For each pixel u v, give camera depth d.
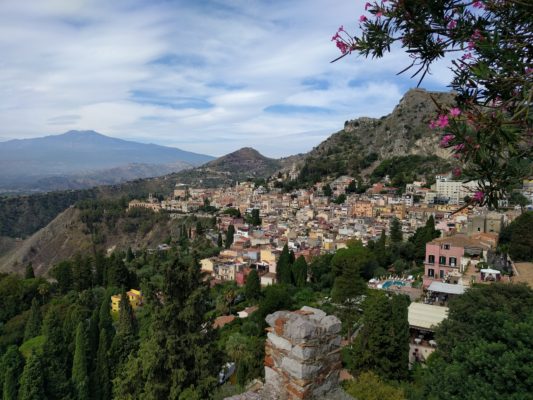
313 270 71.06
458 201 117.56
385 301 29.44
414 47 4.84
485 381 15.89
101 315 48.66
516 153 3.87
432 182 146.38
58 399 32.78
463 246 53.12
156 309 17.28
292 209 148.38
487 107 4.24
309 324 8.56
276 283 70.56
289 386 8.52
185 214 178.12
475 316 19.88
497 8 4.39
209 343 17.83
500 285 27.41
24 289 73.94
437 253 54.16
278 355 8.93
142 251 117.12
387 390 21.98
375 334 28.33
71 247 164.50
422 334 36.34
